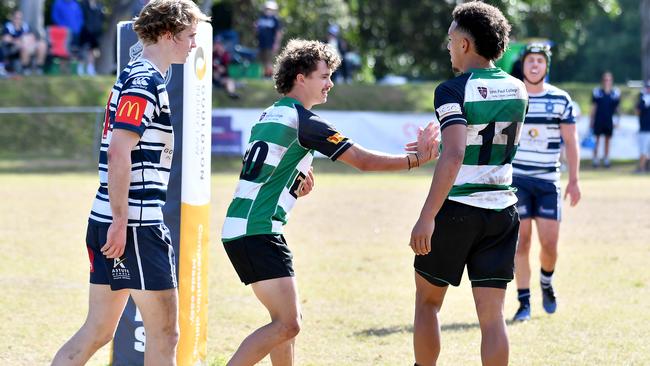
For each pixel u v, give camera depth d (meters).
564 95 24.80
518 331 23.20
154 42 15.01
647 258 34.03
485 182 15.89
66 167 70.69
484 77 15.77
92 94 85.56
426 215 15.04
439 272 16.16
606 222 44.00
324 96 16.31
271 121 15.80
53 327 23.06
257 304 26.36
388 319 24.52
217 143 76.81
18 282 28.77
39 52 89.12
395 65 144.75
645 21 100.94
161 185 14.84
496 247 16.06
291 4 117.56
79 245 36.06
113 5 106.06
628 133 82.88
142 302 14.77
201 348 18.77
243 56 100.94
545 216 24.73
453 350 21.31
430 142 15.62
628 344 21.64
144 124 14.38
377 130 78.25
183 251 18.06
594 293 28.03
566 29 137.12
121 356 18.44
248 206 15.66
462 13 16.08
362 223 43.50
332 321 24.22
